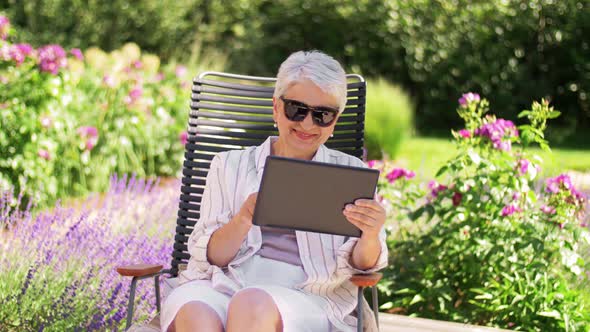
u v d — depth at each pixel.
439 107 11.06
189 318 2.29
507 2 10.70
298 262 2.55
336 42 11.23
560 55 10.85
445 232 3.93
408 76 11.12
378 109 8.42
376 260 2.47
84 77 6.37
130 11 10.79
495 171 3.88
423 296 3.83
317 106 2.48
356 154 3.10
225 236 2.48
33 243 3.58
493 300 3.71
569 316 3.57
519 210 3.81
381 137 8.36
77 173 5.99
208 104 3.28
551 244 3.71
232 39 11.66
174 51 11.19
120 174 6.33
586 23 10.61
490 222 3.86
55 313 3.22
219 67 9.02
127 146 6.37
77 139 5.82
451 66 10.91
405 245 4.09
